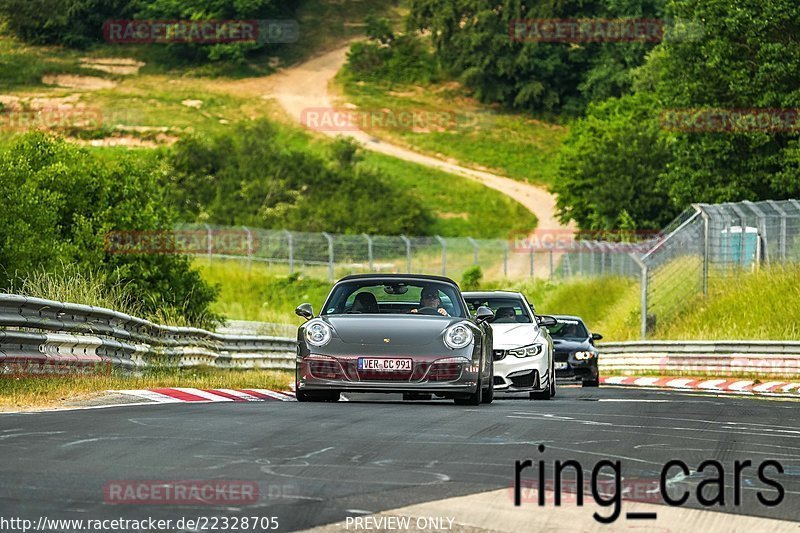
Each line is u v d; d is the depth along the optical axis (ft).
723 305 391.65
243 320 554.05
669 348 360.28
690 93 569.64
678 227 418.51
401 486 93.91
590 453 118.73
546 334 238.48
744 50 565.53
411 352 174.70
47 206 296.71
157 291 326.85
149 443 114.01
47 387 169.17
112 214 319.68
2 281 261.65
